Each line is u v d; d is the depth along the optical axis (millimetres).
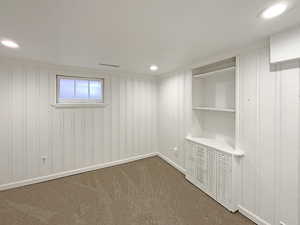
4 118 2467
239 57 1965
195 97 2836
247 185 1889
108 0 1034
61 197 2309
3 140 2471
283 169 1550
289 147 1503
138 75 3756
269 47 1639
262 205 1732
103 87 3361
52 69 2805
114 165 3516
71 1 1045
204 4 1077
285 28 1429
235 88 2096
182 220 1856
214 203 2168
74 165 3084
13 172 2555
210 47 1928
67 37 1652
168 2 1057
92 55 2283
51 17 1260
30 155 2676
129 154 3727
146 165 3514
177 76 3256
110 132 3465
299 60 1412
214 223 1803
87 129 3203
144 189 2529
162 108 3846
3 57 2391
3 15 1229
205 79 2865
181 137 3170
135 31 1511
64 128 2967
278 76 1568
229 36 1614
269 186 1667
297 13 1183
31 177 2693
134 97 3742
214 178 2242
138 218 1896
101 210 2035
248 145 1873
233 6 1101
